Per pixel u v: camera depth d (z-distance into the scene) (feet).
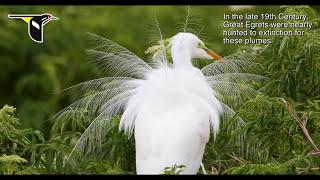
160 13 45.73
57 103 47.16
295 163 26.53
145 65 31.45
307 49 30.96
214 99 30.48
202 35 33.81
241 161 29.68
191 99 29.43
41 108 46.21
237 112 28.66
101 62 31.99
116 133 30.45
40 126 45.39
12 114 32.01
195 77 30.53
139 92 29.99
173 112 28.96
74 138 31.17
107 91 30.76
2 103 47.85
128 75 31.42
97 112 31.12
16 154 29.58
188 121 28.68
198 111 29.17
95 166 28.17
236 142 30.30
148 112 29.01
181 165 26.25
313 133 29.37
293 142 28.89
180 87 29.68
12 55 49.08
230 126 30.30
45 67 48.26
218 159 30.45
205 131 29.07
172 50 31.58
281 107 28.32
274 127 28.71
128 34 48.37
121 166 30.63
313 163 26.99
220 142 30.83
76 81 48.14
